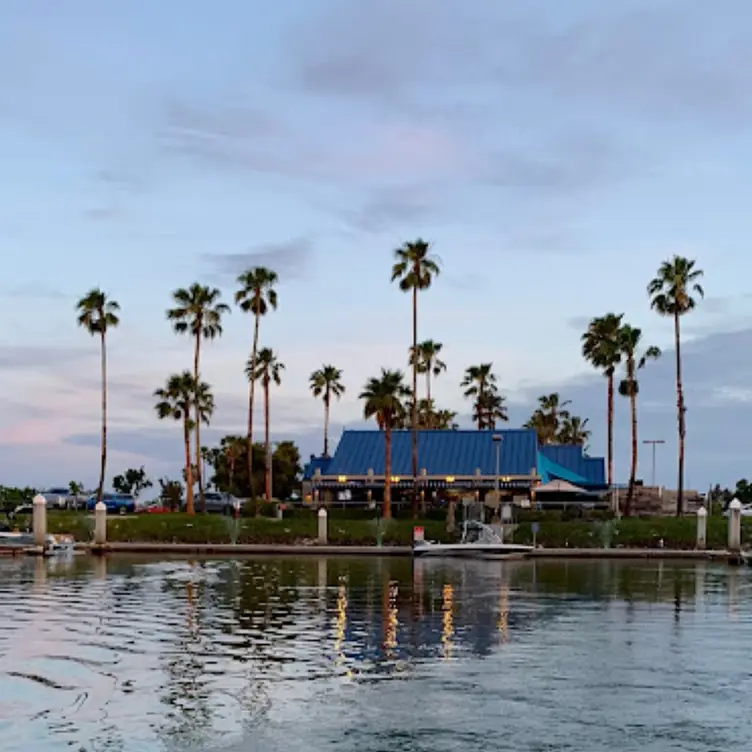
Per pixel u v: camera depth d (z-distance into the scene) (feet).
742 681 71.82
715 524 250.57
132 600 121.90
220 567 184.34
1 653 80.94
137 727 57.62
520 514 265.75
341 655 81.15
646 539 244.83
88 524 254.68
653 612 114.32
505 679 71.77
